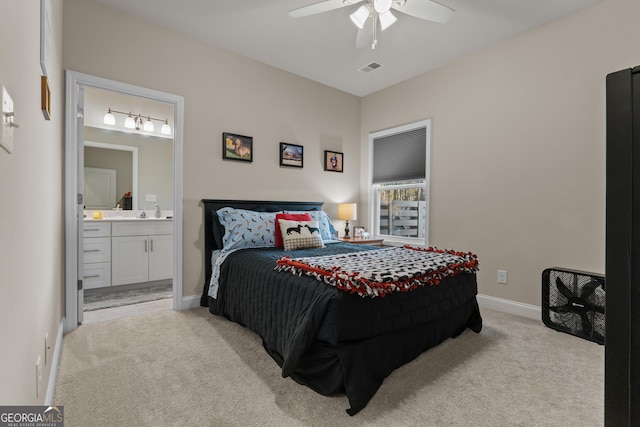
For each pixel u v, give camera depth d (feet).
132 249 12.19
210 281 9.67
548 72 9.00
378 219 14.58
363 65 11.75
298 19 9.03
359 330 5.39
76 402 5.12
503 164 9.97
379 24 8.71
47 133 5.25
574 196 8.54
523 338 7.79
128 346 7.19
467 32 9.50
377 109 14.20
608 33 7.97
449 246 11.41
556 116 8.86
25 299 3.40
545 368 6.33
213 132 10.46
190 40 9.96
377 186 14.57
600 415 4.91
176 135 9.73
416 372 6.15
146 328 8.27
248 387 5.60
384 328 5.74
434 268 6.61
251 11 8.69
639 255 2.23
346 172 14.39
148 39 9.19
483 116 10.46
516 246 9.68
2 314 2.52
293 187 12.62
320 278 5.87
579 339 7.73
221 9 8.62
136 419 4.74
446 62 11.42
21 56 3.21
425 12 7.34
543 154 9.10
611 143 2.35
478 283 10.59
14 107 2.93
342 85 13.64
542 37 9.11
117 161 13.60
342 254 8.09
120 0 8.29
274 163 12.01
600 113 8.11
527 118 9.43
